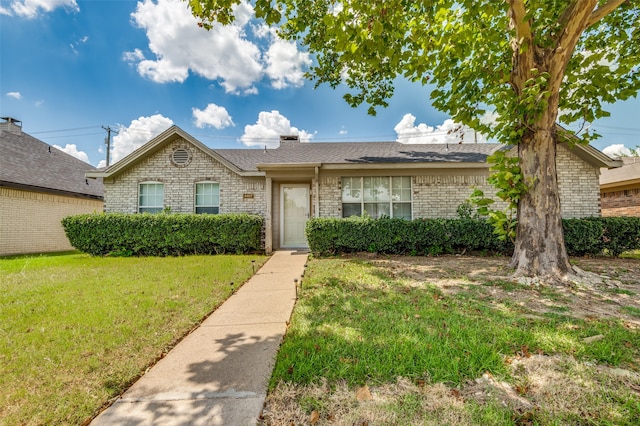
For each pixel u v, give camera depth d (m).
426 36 5.52
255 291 4.98
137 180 10.35
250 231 9.28
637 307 3.87
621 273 5.85
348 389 2.07
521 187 5.51
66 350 2.77
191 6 4.32
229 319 3.66
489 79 6.05
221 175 10.47
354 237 8.33
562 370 2.30
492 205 9.75
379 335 2.92
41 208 12.52
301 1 7.15
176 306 4.06
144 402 2.02
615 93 6.21
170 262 7.66
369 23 4.14
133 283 5.33
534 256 5.41
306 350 2.61
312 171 9.84
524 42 5.21
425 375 2.22
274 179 10.37
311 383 2.13
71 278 5.79
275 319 3.65
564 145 9.63
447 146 11.93
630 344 2.73
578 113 6.40
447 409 1.85
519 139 5.79
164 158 10.43
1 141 13.70
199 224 9.20
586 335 2.93
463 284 5.04
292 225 10.98
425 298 4.23
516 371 2.29
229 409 1.91
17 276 6.04
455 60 5.82
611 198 14.39
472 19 5.46
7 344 2.88
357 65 8.46
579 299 4.21
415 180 9.95
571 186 9.66
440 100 6.50
